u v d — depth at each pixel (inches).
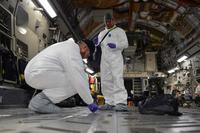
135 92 1054.4
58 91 186.7
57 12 400.8
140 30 858.8
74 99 402.3
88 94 179.0
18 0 315.9
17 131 78.4
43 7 386.9
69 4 466.0
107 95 246.1
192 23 631.2
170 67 954.7
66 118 135.6
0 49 252.2
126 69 1072.2
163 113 163.3
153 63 1055.0
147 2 599.8
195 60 748.6
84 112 200.5
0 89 239.3
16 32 312.7
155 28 879.1
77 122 110.8
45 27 442.0
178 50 831.7
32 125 97.1
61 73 183.6
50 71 180.5
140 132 75.4
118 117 143.9
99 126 93.7
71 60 174.7
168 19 739.4
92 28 701.9
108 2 580.4
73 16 522.6
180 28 727.1
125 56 992.2
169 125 96.7
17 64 296.2
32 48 374.0
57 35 496.4
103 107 239.3
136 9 652.1
